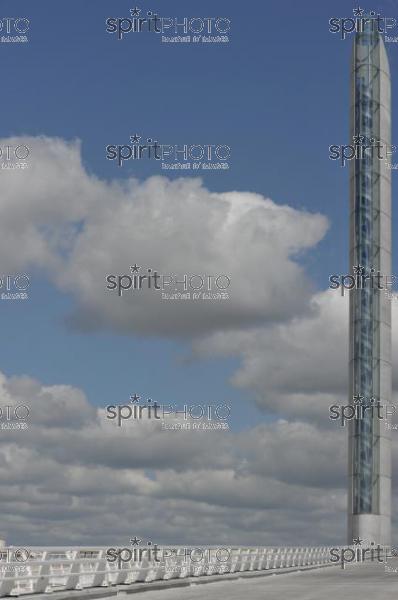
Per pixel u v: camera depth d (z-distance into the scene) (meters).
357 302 165.62
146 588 55.72
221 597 50.91
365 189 167.12
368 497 160.75
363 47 170.75
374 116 168.75
